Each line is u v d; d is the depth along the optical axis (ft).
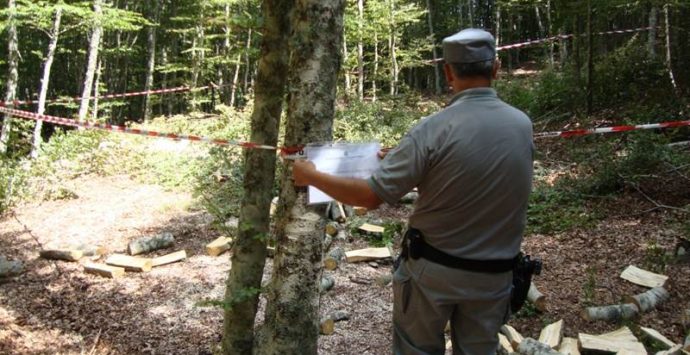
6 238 27.58
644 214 25.35
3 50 72.49
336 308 18.57
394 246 24.77
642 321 16.74
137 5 98.17
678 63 43.19
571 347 15.02
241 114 53.67
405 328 7.61
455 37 7.06
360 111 47.60
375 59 72.74
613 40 67.36
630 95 41.68
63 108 100.83
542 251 22.99
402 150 6.80
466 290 6.91
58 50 83.10
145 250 25.21
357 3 67.87
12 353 16.49
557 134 16.03
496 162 6.63
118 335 17.62
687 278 19.31
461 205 6.72
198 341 17.01
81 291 21.07
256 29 11.94
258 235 12.25
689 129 33.45
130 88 109.40
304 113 10.03
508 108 7.04
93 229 28.68
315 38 9.89
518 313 17.58
